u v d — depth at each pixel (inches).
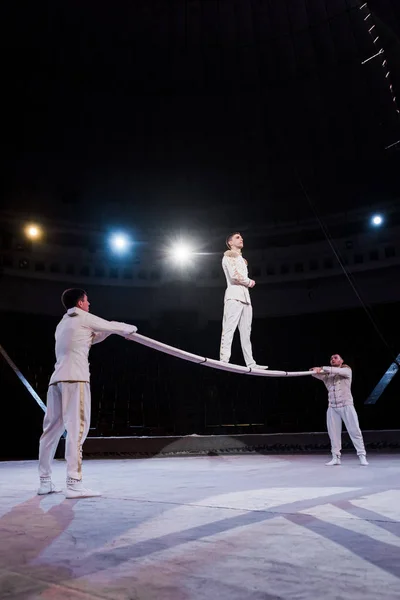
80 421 218.5
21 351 882.1
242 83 928.3
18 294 913.5
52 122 949.8
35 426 558.3
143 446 513.7
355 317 940.6
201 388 886.4
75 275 958.4
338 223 964.0
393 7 749.9
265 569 98.8
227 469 340.5
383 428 745.6
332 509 161.3
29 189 964.0
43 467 227.3
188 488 230.7
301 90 920.3
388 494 193.9
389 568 97.7
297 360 944.3
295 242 992.9
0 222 924.0
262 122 966.4
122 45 882.1
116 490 231.3
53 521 156.0
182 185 1029.8
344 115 920.9
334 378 365.1
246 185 1019.3
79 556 113.0
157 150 1000.9
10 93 908.0
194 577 95.1
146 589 89.3
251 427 774.5
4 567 105.7
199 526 140.9
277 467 345.4
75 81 914.7
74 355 224.5
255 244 1013.2
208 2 841.5
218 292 1005.8
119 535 132.7
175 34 874.8
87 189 1005.2
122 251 995.3
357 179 954.7
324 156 965.8
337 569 97.6
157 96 946.7
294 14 841.5
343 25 826.8
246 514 156.6
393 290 905.5
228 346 269.9
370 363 880.3
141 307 987.3
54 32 856.9
